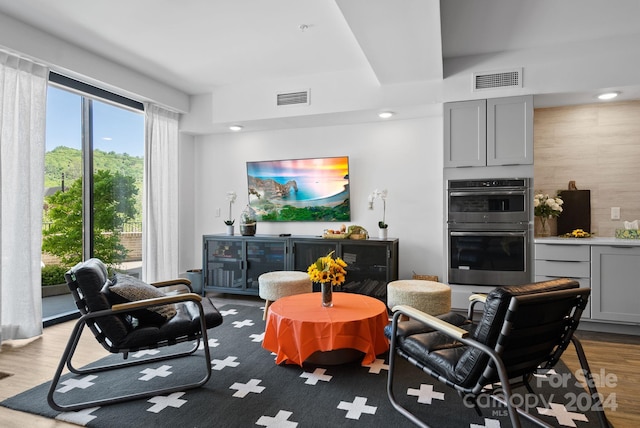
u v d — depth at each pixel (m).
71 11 2.92
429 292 2.96
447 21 3.06
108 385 2.36
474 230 3.79
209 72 4.25
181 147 5.27
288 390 2.29
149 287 2.52
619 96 3.64
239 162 5.30
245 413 2.03
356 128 4.73
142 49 3.62
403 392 2.27
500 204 3.71
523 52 3.61
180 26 3.17
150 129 4.57
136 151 4.67
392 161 4.58
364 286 4.21
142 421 1.96
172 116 4.96
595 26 3.17
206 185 5.43
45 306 3.70
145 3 2.80
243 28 3.20
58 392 2.26
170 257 4.88
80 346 3.03
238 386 2.34
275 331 2.66
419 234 4.48
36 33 3.18
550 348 1.90
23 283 3.10
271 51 3.67
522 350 1.75
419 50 3.11
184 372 2.55
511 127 3.64
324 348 2.46
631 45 3.33
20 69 3.13
